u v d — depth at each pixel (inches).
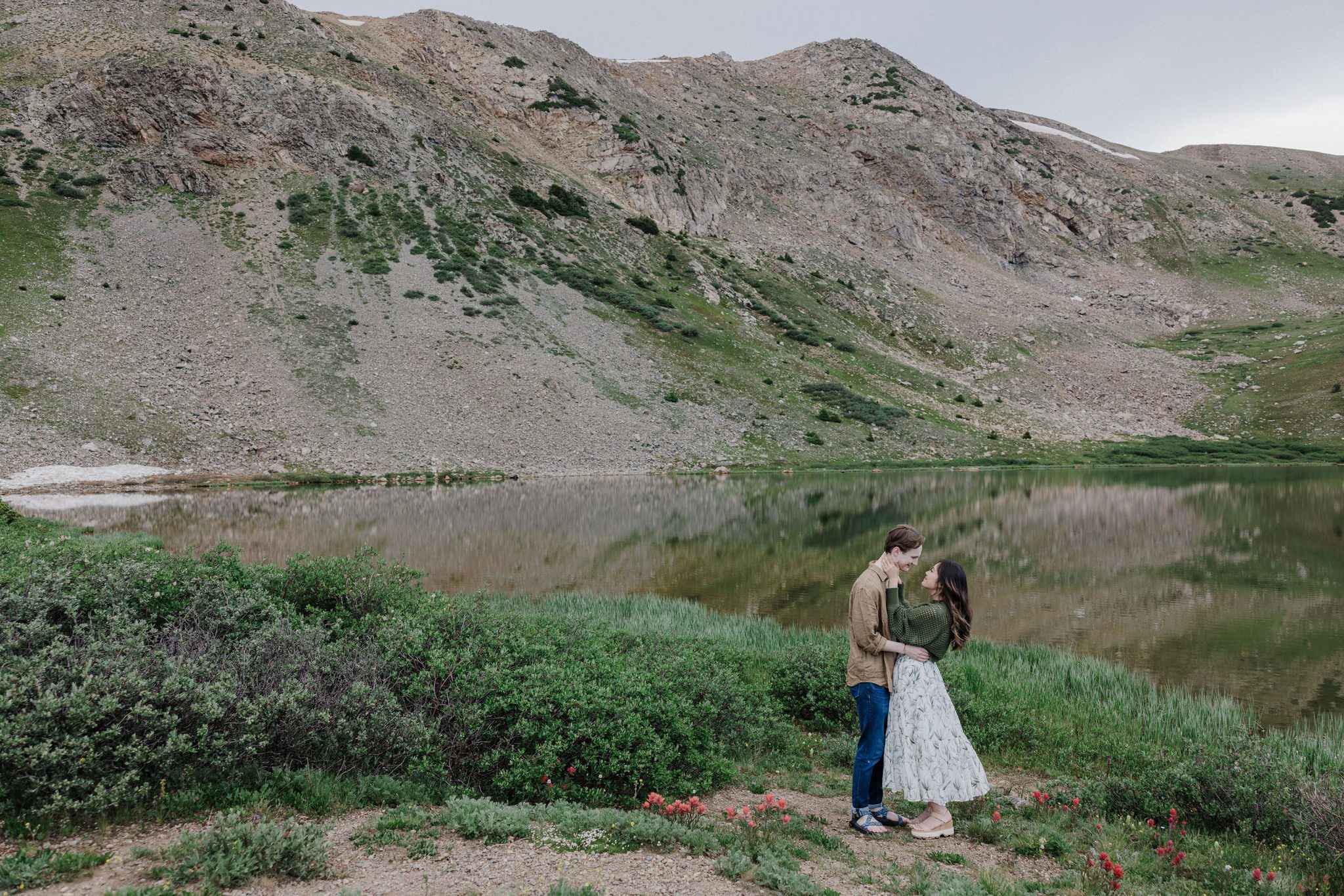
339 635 320.5
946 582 220.1
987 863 200.4
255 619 310.2
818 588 786.8
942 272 4832.7
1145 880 193.6
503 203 3435.0
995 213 5413.4
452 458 2103.8
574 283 3105.3
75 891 146.5
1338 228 5876.0
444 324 2549.2
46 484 1601.9
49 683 207.0
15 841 171.3
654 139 4613.7
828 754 313.9
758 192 4933.6
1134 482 2206.0
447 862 172.6
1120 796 259.0
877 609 220.2
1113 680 450.3
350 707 245.1
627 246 3710.6
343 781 225.0
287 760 231.3
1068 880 188.4
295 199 2876.5
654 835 190.2
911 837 218.4
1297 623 653.9
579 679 268.4
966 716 356.5
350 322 2412.6
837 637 512.1
